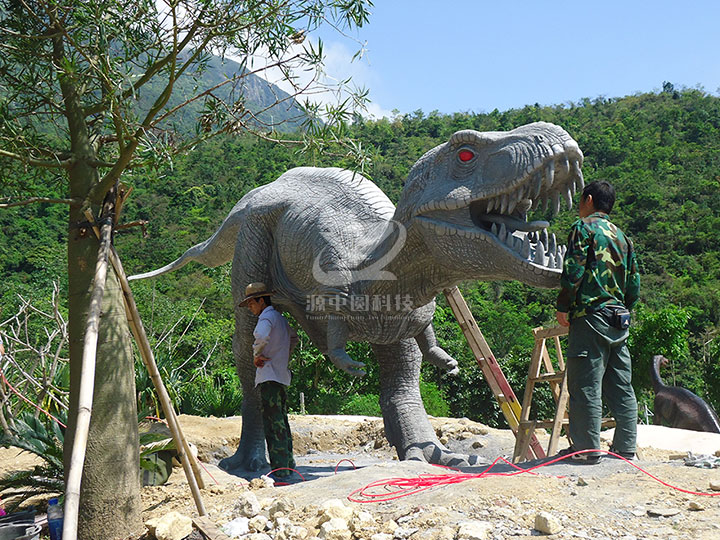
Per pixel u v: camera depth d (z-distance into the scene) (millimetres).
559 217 58625
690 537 3135
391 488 4160
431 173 5164
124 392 4309
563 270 4473
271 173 77938
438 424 8328
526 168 4637
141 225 4324
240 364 6559
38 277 38000
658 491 3770
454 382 23375
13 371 7520
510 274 4836
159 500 4762
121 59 4297
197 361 21156
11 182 4766
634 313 25469
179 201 72125
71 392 4246
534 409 22219
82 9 3885
